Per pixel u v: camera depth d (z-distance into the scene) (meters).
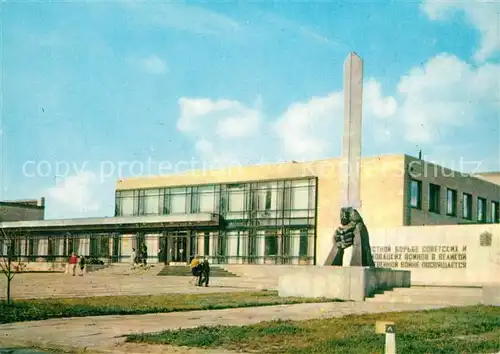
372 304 25.34
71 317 18.44
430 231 38.97
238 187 60.22
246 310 21.45
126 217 65.12
